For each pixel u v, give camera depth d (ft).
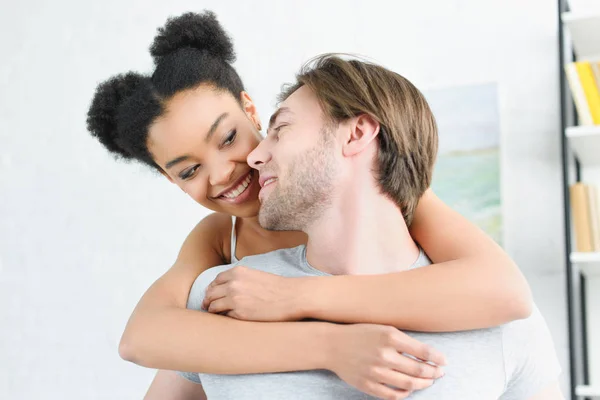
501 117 7.74
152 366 3.35
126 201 9.54
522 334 3.33
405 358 2.99
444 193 7.74
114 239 9.51
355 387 3.08
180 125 4.11
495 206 7.55
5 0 10.72
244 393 3.26
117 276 9.42
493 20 8.02
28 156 10.14
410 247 3.56
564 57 7.56
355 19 8.67
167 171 4.41
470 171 7.70
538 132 7.64
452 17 8.20
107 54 10.04
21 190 10.07
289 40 8.96
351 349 3.04
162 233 9.28
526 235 7.49
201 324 3.31
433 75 8.14
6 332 9.78
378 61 8.43
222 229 4.72
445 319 3.13
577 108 6.89
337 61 3.60
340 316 3.20
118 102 4.52
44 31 10.39
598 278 7.35
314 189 3.38
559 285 7.33
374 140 3.47
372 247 3.47
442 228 3.63
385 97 3.49
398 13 8.46
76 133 9.99
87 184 9.77
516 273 3.28
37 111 10.23
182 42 4.47
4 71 10.47
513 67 7.85
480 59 7.98
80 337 9.48
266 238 4.53
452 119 7.89
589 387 6.45
